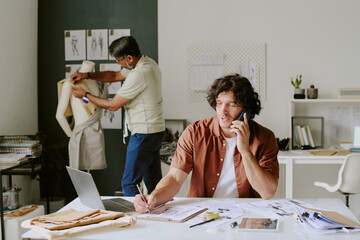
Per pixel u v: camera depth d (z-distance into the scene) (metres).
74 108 3.88
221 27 4.38
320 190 4.38
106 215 1.76
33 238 1.60
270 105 4.38
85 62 3.96
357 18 4.23
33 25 4.52
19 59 4.23
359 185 3.56
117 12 4.51
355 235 1.60
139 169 3.48
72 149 3.86
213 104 2.09
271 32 4.33
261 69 4.35
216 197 2.20
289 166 3.82
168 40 4.45
